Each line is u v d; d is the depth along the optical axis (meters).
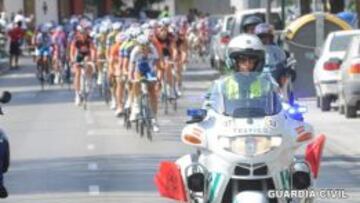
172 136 42.47
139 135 43.25
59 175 32.41
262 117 19.84
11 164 35.41
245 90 20.61
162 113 53.16
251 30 30.62
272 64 29.91
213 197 19.80
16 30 104.56
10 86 81.00
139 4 178.00
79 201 27.28
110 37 59.31
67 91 73.38
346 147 37.03
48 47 80.06
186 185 20.28
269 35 30.25
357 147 36.97
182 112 53.53
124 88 49.69
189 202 20.36
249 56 21.16
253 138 19.22
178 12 186.25
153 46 43.28
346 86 46.47
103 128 46.66
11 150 39.38
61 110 57.66
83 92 58.59
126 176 31.66
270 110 20.19
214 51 92.06
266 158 19.16
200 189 20.08
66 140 42.28
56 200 27.61
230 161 19.28
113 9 180.00
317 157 20.78
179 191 20.25
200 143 19.81
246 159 19.12
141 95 42.25
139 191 28.69
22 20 122.38
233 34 76.19
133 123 47.25
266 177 19.34
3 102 21.69
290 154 19.70
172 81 53.72
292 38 58.00
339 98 49.00
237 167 19.30
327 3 81.12
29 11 154.00
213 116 20.30
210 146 19.67
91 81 62.56
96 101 63.16
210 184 19.86
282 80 30.08
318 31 57.81
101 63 61.81
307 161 20.44
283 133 19.45
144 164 34.22
